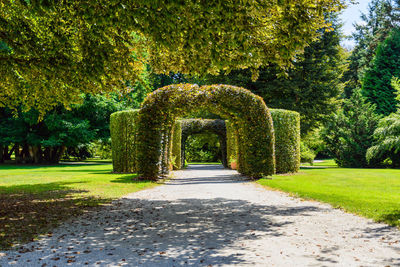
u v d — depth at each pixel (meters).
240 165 15.05
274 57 6.11
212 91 12.54
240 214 6.09
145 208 6.78
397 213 5.68
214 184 11.52
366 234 4.55
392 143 18.39
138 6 4.63
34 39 6.17
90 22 4.63
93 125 29.17
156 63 7.95
